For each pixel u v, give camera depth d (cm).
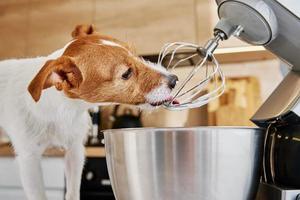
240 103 144
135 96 48
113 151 40
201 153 36
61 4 156
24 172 47
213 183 36
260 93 144
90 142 136
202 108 148
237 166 37
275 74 144
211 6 134
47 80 42
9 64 50
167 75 49
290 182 40
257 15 40
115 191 42
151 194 37
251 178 39
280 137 43
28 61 50
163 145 36
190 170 36
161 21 140
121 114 151
